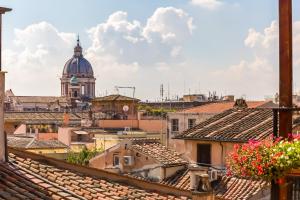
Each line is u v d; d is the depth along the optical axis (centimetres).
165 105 10444
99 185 1228
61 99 15800
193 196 1074
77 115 9406
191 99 10344
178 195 1273
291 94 948
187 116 5256
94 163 3111
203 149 2662
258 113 2880
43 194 1047
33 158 1286
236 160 920
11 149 1281
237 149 938
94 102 8956
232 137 2534
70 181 1200
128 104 8638
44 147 4331
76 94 17512
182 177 2588
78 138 6103
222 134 2612
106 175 1304
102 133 6103
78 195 1110
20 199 975
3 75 1152
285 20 938
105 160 3038
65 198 1052
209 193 1075
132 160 2814
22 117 8462
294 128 2191
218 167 2570
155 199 1209
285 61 944
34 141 4391
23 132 6225
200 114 5103
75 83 17575
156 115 8862
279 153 866
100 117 8200
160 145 2958
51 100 15575
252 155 898
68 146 4834
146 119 7338
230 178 2300
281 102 952
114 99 8612
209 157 2628
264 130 2544
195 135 2694
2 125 1178
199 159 2675
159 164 2659
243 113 2934
